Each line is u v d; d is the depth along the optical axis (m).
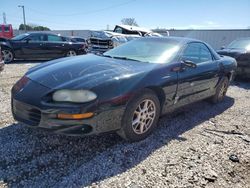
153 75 3.20
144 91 3.10
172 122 3.97
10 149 2.89
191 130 3.69
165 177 2.50
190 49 4.03
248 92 6.43
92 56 3.83
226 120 4.20
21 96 2.86
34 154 2.82
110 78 2.86
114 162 2.72
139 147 3.07
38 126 2.74
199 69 4.06
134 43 4.27
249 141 3.42
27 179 2.38
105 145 3.08
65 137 3.23
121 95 2.81
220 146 3.22
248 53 7.25
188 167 2.69
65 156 2.80
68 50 11.91
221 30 19.16
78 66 3.17
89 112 2.64
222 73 4.84
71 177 2.44
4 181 2.34
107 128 2.83
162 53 3.75
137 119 3.12
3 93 5.25
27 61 11.52
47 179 2.39
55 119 2.64
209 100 5.07
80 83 2.73
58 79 2.88
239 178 2.56
